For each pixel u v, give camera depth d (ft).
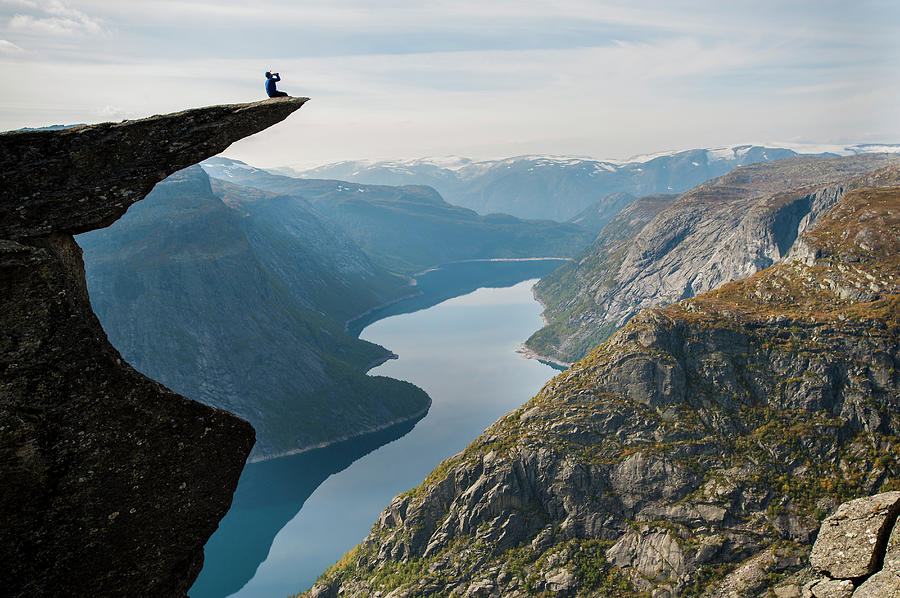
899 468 474.90
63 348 44.47
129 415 46.39
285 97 55.42
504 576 481.46
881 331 539.29
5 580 43.50
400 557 530.27
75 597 45.47
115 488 46.14
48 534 44.47
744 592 424.87
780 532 458.91
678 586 443.73
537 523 512.22
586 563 478.59
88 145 47.73
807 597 53.83
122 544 46.70
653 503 496.23
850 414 512.63
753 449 509.76
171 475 48.01
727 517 472.44
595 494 510.58
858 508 55.52
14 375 43.01
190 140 50.11
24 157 46.52
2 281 42.60
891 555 50.52
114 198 47.37
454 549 512.63
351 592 524.93
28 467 43.39
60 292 44.47
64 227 45.96
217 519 50.29
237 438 50.70
